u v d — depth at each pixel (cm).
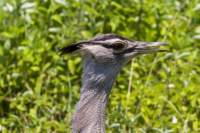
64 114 1500
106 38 1227
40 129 1445
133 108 1490
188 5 1723
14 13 1623
